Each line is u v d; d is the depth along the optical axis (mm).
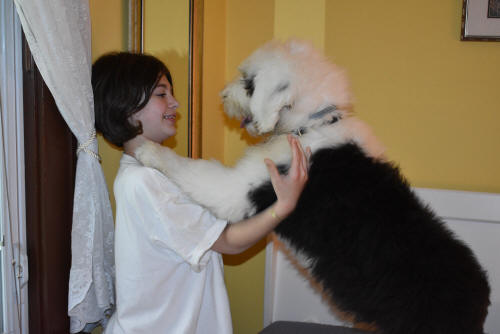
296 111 1643
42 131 1604
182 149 2350
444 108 2436
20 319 1622
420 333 1437
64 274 1737
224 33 2656
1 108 1484
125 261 1411
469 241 2336
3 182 1491
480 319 1473
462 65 2393
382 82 2488
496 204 2271
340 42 2506
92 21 1854
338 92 1699
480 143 2414
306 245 1578
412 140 2488
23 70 1571
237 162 1742
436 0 2383
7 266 1529
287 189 1339
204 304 1518
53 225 1677
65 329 1754
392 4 2434
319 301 2559
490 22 2293
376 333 1526
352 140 1629
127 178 1420
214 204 1567
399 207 1552
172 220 1367
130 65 1589
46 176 1632
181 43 2285
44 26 1428
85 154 1608
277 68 1598
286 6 2418
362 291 1506
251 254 2658
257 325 2699
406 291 1460
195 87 2355
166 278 1435
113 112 1576
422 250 1495
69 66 1499
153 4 2115
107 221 1736
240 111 1795
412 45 2436
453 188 2465
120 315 1416
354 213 1520
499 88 2363
